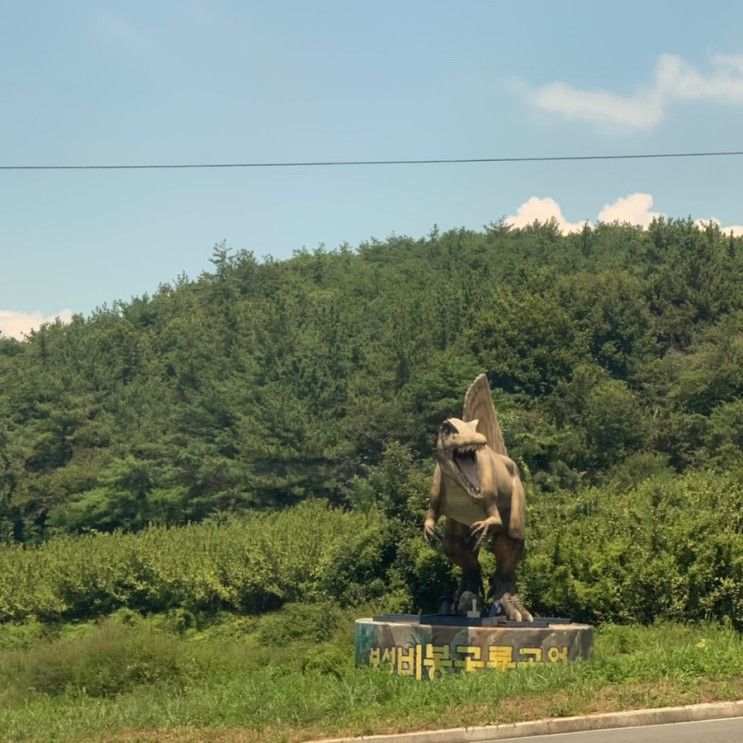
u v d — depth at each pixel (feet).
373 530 93.97
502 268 370.12
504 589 61.41
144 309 361.71
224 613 131.95
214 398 216.54
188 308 348.59
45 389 252.01
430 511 59.82
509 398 191.11
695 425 191.72
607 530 86.33
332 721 45.55
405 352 218.79
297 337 252.01
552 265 350.64
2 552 161.58
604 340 241.96
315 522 137.80
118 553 141.90
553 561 82.28
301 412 201.46
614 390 192.65
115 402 253.24
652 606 79.05
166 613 136.26
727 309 270.67
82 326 360.69
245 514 186.80
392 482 94.12
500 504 60.44
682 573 79.51
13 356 357.00
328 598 96.48
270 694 51.42
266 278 375.25
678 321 263.70
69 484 216.54
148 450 208.23
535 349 207.21
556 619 60.54
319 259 432.25
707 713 45.01
